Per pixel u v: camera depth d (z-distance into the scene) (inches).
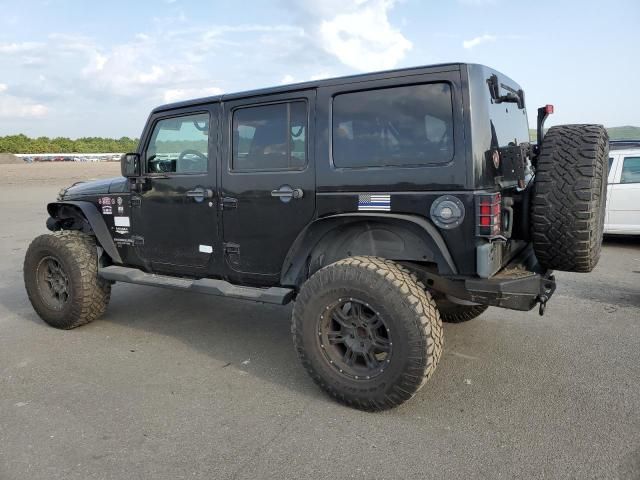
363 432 118.2
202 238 164.9
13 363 161.3
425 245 130.0
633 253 318.3
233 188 154.9
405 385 119.3
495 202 116.8
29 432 119.6
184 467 105.9
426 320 117.1
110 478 102.5
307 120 140.0
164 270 178.4
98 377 150.4
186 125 165.8
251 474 103.3
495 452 109.1
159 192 172.6
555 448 109.9
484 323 191.0
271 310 218.2
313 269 147.3
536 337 175.9
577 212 117.9
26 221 516.7
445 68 120.7
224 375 151.5
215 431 119.6
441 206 120.6
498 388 138.8
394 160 127.5
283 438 116.3
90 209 190.2
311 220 141.7
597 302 215.9
